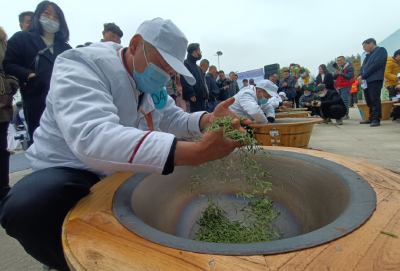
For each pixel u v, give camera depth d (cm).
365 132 452
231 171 129
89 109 76
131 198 82
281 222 107
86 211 74
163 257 51
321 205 91
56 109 82
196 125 133
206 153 73
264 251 50
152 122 123
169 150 70
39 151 106
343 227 56
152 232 60
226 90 665
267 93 322
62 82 86
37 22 212
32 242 88
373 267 44
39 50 209
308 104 657
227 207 122
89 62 97
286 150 125
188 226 111
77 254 54
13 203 85
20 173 322
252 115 285
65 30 228
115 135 71
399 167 238
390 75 676
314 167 101
